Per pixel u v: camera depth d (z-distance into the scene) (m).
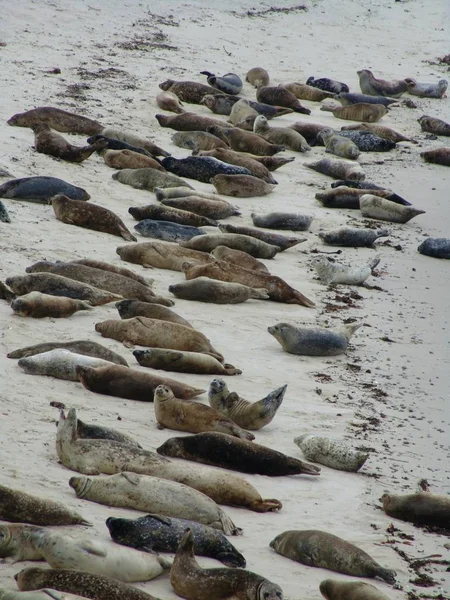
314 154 97.31
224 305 56.94
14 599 22.64
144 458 33.31
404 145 104.25
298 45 133.50
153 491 30.94
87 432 34.69
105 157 81.62
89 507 30.48
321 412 43.31
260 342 51.88
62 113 87.12
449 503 33.88
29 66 103.88
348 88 119.38
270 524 32.03
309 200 82.06
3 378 41.34
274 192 82.88
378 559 30.34
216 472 33.16
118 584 24.34
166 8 136.12
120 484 31.02
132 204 73.56
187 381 44.53
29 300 49.53
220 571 25.84
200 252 62.50
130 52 116.44
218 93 106.69
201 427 38.25
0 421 36.56
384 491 36.50
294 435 40.44
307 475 37.09
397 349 53.25
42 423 37.09
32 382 41.56
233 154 86.12
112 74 107.56
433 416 44.91
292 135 97.25
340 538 30.38
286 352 50.88
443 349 54.03
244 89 115.12
